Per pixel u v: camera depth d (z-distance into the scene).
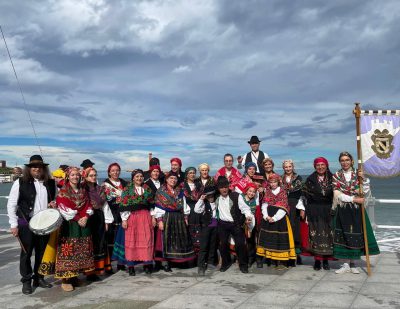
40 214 5.51
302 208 6.80
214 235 6.82
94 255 6.26
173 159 7.36
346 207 6.20
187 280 6.19
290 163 6.95
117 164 7.09
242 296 5.26
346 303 4.86
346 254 6.19
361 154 6.26
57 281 6.29
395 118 6.38
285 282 5.91
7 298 5.46
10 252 8.91
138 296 5.39
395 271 6.42
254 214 6.88
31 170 5.73
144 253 6.47
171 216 6.78
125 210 6.52
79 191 5.82
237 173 8.10
